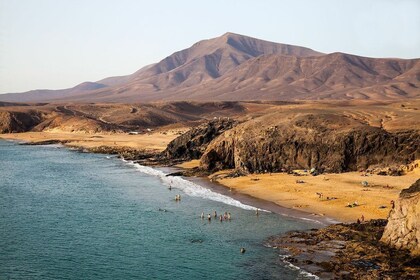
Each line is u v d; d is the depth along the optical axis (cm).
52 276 5172
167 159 14562
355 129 11044
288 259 5362
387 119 13175
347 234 6016
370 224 6347
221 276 5088
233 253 5731
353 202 7619
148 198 8994
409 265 4866
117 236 6556
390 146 10688
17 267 5419
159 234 6612
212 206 8112
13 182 11188
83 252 5912
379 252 5244
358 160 10750
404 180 9162
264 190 9100
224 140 12294
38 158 16025
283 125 11862
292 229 6525
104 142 19938
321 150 11056
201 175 11500
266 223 6894
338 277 4762
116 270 5331
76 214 7850
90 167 13688
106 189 10081
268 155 11438
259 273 5084
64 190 10062
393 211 5531
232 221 7100
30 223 7281
